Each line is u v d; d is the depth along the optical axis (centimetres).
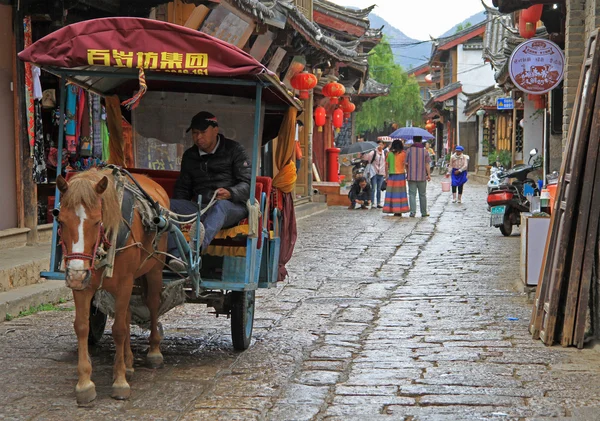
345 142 4406
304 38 2023
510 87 2206
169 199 757
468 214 2280
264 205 774
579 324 765
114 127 847
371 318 923
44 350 767
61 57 669
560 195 820
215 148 770
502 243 1602
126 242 607
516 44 2025
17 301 927
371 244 1616
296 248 1560
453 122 5806
